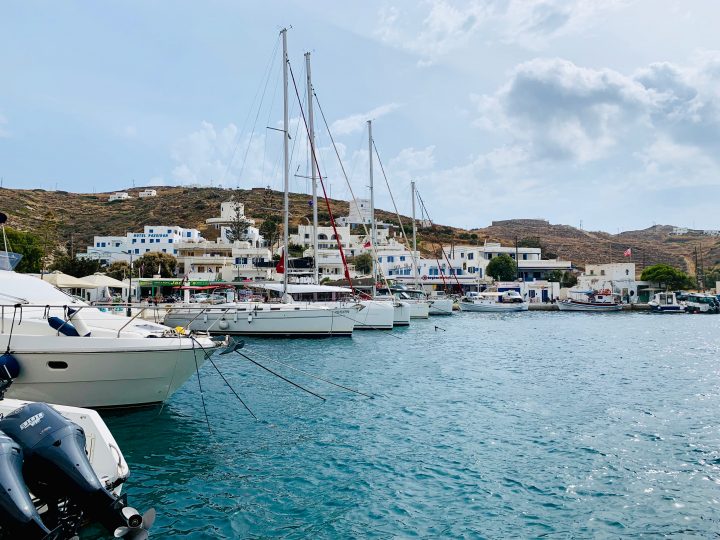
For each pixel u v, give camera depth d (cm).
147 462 1180
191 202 16662
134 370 1430
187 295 4131
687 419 1605
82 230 13912
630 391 2017
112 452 846
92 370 1380
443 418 1595
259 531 875
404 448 1309
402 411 1670
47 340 1334
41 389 1356
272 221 11831
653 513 961
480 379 2239
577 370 2512
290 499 1003
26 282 1691
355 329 4300
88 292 5622
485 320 6138
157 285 5825
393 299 5078
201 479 1091
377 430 1458
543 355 3052
